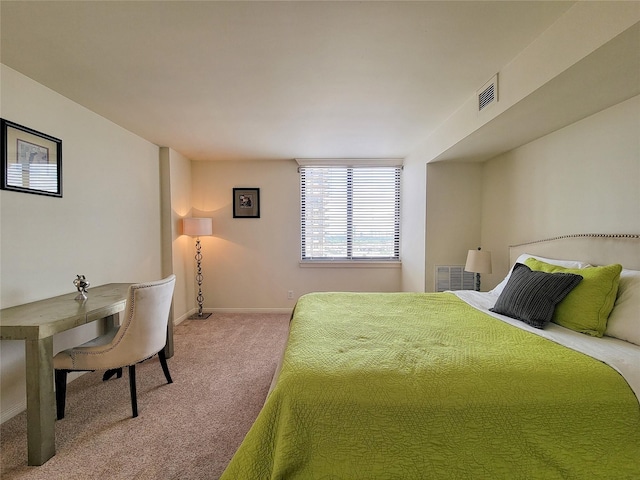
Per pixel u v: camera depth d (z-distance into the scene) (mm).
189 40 1612
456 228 3502
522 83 1764
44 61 1805
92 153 2559
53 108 2178
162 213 3670
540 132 2422
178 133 3129
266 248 4328
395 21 1473
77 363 1863
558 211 2396
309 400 1114
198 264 4227
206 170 4281
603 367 1180
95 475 1455
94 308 1863
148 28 1513
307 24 1491
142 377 2434
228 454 1594
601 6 1290
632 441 1051
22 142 1947
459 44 1671
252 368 2602
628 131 1844
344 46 1674
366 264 4332
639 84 1635
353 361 1265
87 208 2508
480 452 1056
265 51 1715
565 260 2182
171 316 2820
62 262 2266
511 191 2967
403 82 2092
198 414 1938
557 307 1700
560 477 1030
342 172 4375
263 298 4355
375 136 3283
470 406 1084
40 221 2088
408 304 2268
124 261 2980
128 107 2477
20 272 1951
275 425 1120
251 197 4293
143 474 1461
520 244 2814
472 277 3523
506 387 1114
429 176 3469
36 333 1513
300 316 1980
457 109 2578
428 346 1426
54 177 2178
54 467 1502
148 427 1808
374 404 1099
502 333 1577
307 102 2393
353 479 1046
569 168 2273
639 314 1416
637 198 1811
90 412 1957
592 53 1341
